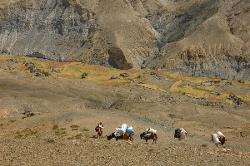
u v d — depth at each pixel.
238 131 100.50
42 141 39.16
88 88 149.12
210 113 126.50
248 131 100.31
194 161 31.14
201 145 47.53
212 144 55.88
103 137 51.69
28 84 139.25
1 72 150.12
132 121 68.25
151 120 81.31
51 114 68.81
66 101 130.38
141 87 174.00
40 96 129.88
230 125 114.44
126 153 33.09
